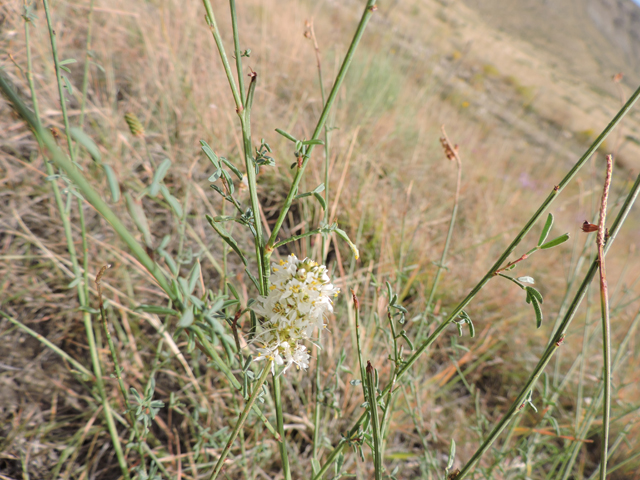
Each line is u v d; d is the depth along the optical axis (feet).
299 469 1.16
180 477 0.98
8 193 1.18
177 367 1.22
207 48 2.03
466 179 2.63
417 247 1.83
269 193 1.70
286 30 2.56
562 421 1.60
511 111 5.68
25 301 1.15
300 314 0.57
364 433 0.68
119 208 1.32
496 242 2.27
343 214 1.77
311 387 1.31
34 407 1.07
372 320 1.37
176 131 1.68
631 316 2.13
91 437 1.09
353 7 4.07
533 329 1.94
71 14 1.76
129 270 1.31
